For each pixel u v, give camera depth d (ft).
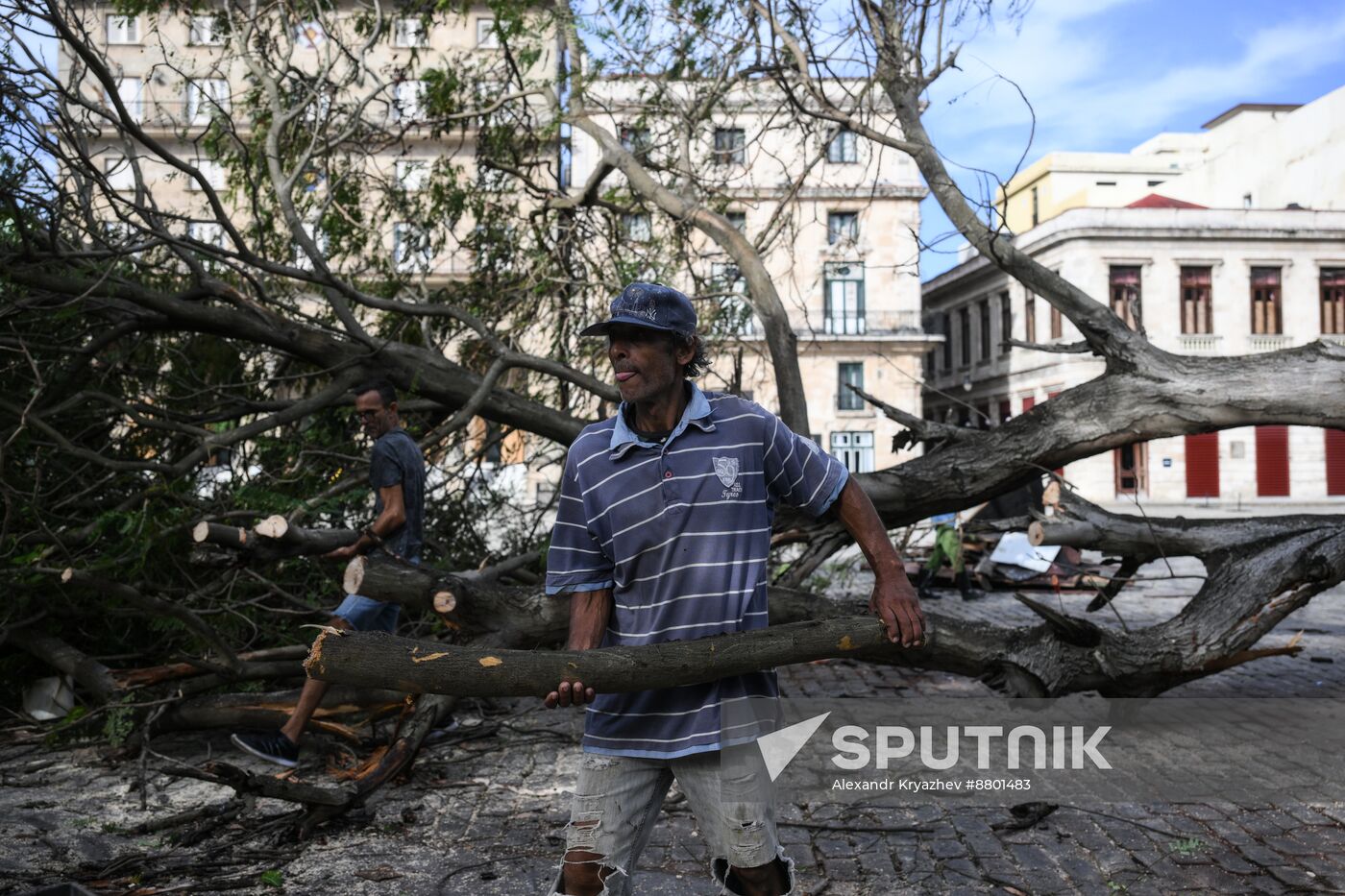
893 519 20.01
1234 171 142.41
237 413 22.08
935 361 150.61
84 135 20.48
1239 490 111.14
